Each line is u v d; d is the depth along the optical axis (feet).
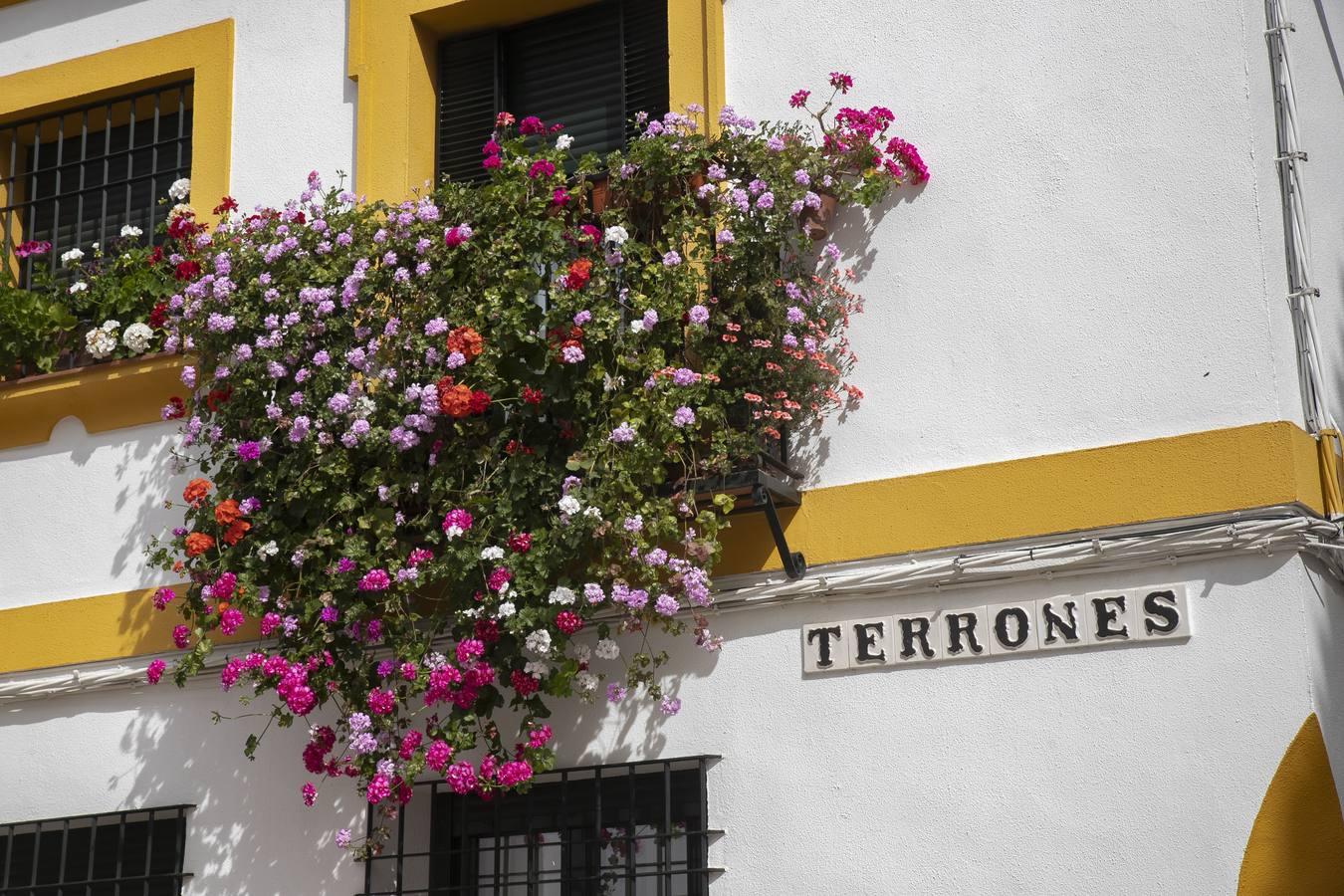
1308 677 18.93
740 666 22.09
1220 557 19.69
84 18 29.40
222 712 25.03
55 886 24.80
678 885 21.89
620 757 22.41
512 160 23.41
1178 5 21.58
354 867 23.54
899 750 20.88
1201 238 20.84
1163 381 20.65
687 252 22.74
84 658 26.00
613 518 20.88
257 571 22.86
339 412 22.59
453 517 21.24
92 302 26.96
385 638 22.36
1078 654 20.16
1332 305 22.36
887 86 23.13
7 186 29.60
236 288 24.07
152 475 26.32
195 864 24.56
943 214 22.36
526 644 21.49
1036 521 20.84
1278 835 18.69
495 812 23.40
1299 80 22.70
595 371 21.53
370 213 23.90
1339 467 20.76
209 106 27.91
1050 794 19.89
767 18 24.20
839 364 22.50
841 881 20.77
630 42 26.21
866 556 21.66
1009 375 21.52
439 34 27.14
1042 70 22.22
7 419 27.30
